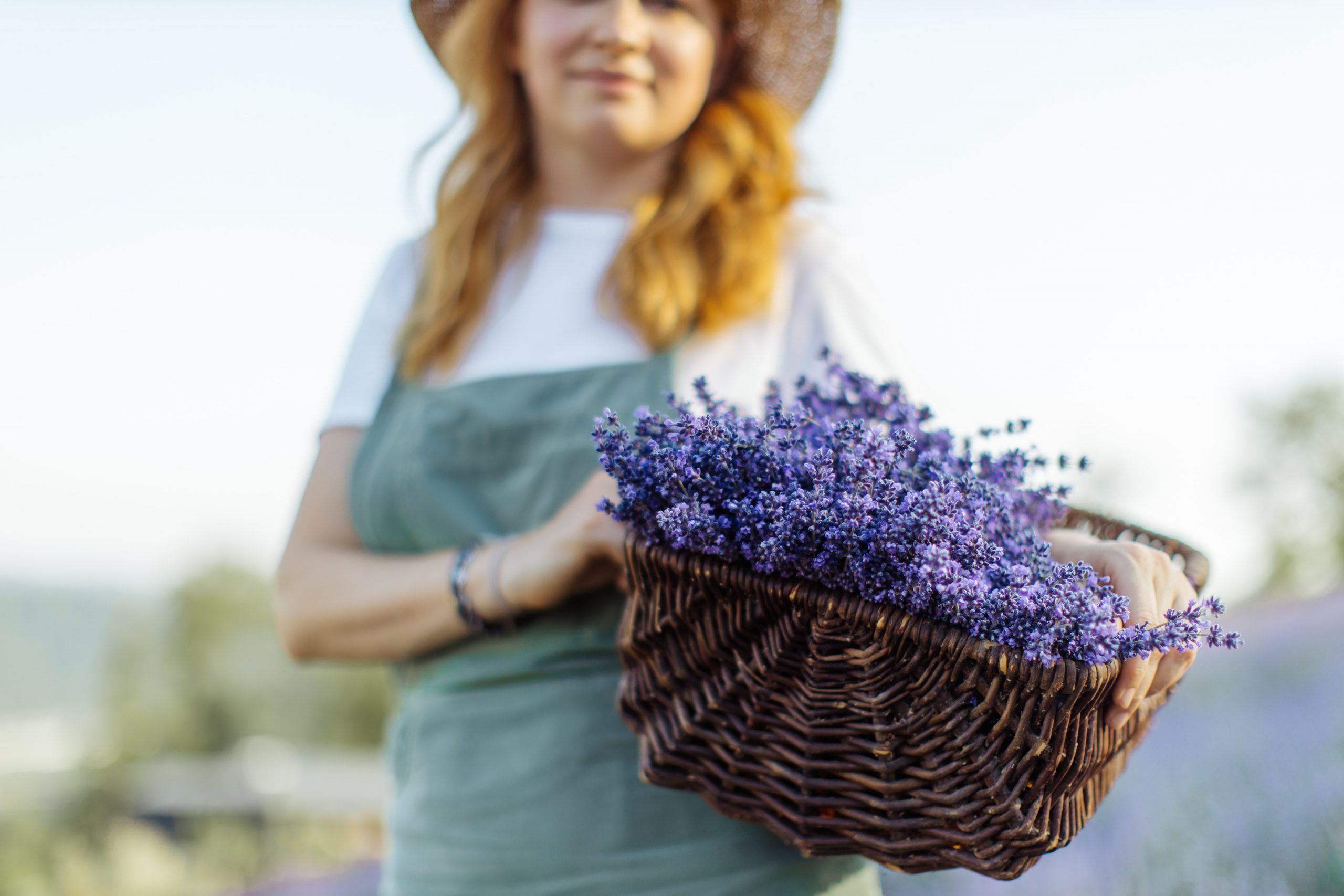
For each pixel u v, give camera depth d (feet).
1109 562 3.05
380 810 38.65
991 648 2.59
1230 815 10.55
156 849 30.01
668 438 3.10
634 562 3.10
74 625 252.62
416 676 4.60
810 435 3.41
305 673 92.89
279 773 57.11
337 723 90.33
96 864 28.17
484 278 4.93
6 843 28.14
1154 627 2.72
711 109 5.08
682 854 3.87
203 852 30.37
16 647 230.89
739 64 5.29
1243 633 23.15
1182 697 17.30
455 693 4.36
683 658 3.17
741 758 3.15
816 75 5.80
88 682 220.64
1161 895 9.61
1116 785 12.78
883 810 2.90
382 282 5.39
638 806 3.95
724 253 4.54
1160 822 10.91
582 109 4.64
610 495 3.77
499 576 4.02
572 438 4.37
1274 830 9.93
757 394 4.43
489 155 5.12
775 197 4.95
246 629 97.71
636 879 3.89
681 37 4.63
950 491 2.81
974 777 2.77
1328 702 14.12
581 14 4.54
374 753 88.74
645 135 4.70
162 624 98.99
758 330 4.55
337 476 4.83
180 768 52.95
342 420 4.92
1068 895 10.26
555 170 5.12
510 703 4.19
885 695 2.81
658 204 4.91
